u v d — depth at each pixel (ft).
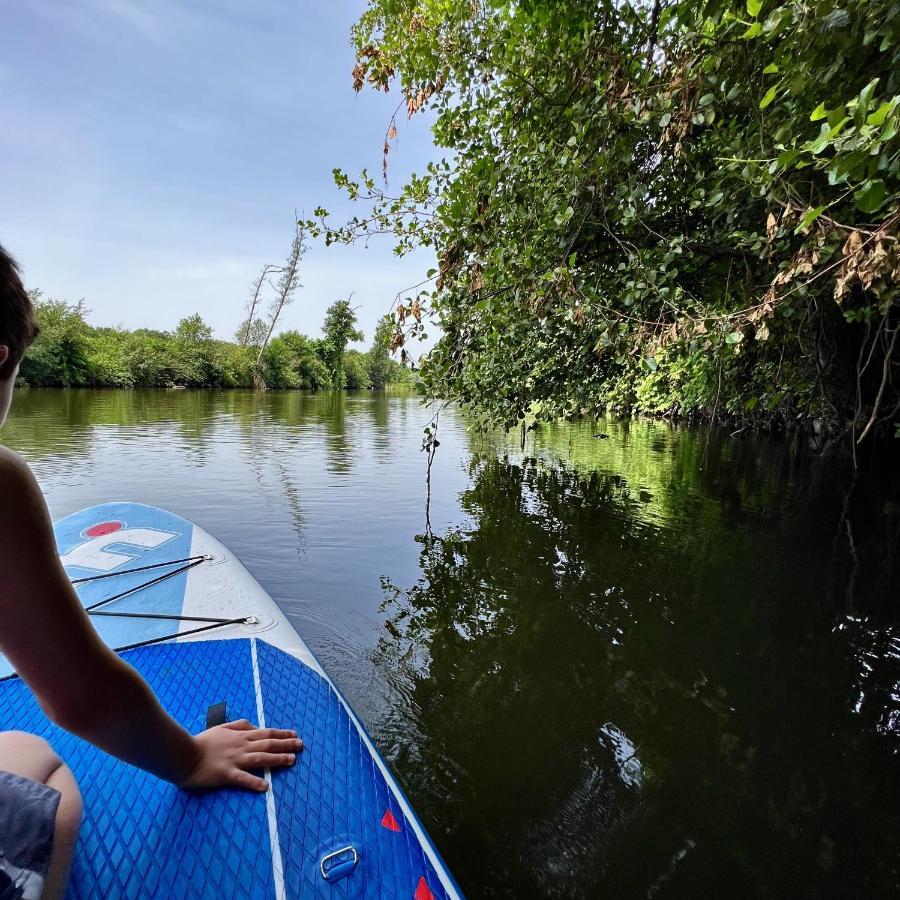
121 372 100.37
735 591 12.23
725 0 7.98
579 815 5.97
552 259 12.05
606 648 9.61
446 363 14.49
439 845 5.57
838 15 6.16
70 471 22.15
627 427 53.16
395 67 12.69
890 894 5.15
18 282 2.12
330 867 3.30
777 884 5.20
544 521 17.63
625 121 10.34
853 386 29.73
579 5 10.80
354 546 14.51
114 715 2.42
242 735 4.00
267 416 53.26
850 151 5.83
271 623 6.77
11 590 2.01
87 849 3.17
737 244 12.08
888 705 8.09
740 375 26.94
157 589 7.72
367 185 13.25
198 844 3.25
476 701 7.98
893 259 5.93
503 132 12.45
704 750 7.05
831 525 17.85
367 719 7.51
